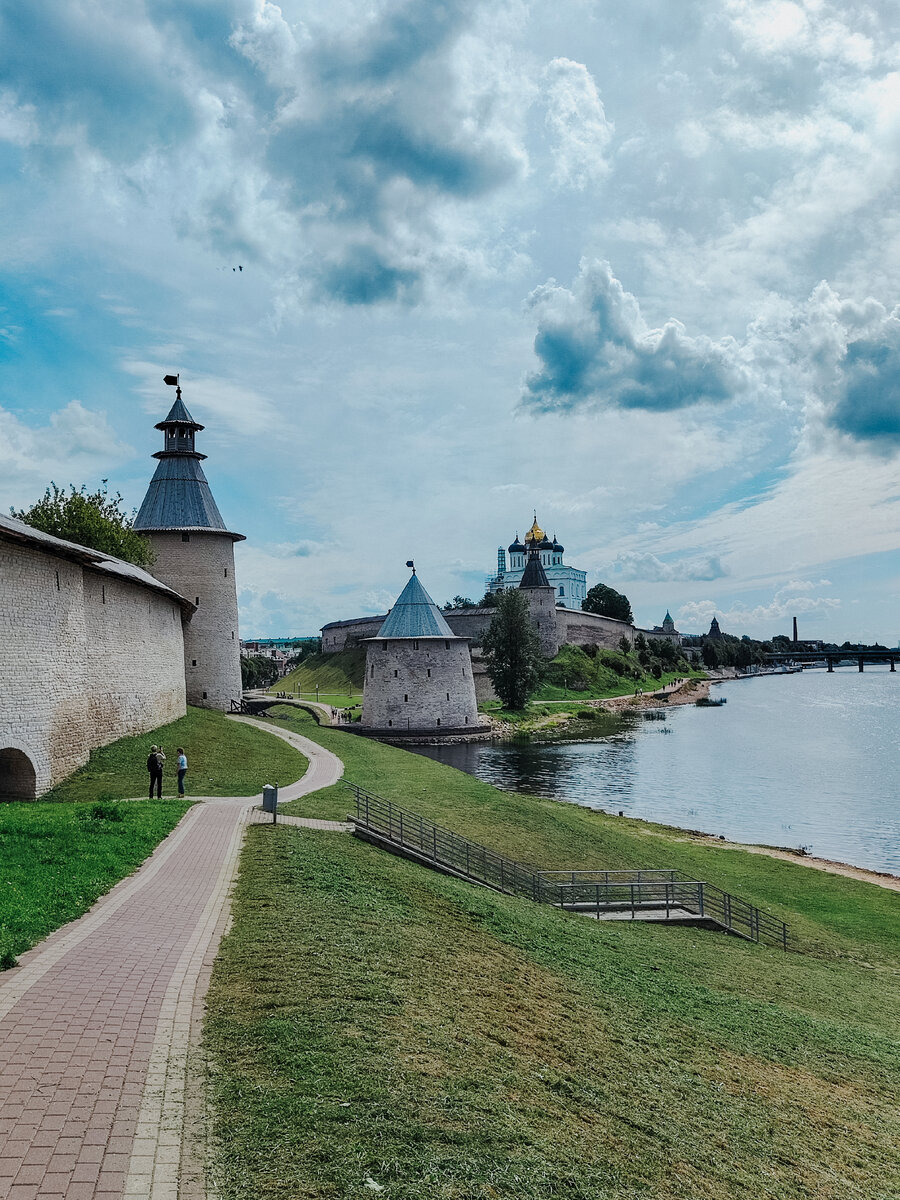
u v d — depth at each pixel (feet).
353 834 77.61
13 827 59.26
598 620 516.73
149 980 34.60
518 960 50.60
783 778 204.13
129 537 191.52
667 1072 39.91
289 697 366.63
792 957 79.00
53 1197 20.13
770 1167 33.06
